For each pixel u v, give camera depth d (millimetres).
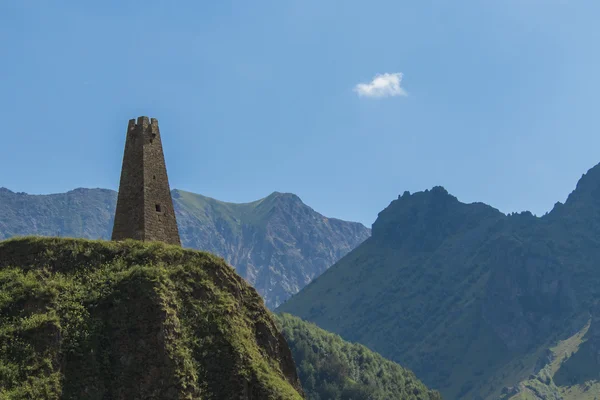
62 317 92062
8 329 89000
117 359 91188
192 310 97875
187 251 104312
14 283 94188
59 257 98688
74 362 89500
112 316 93750
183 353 92375
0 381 84188
